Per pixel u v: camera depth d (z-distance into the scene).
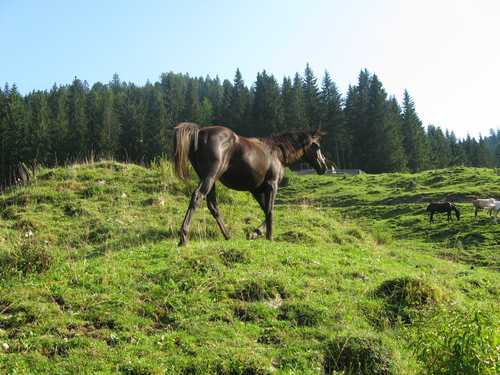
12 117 68.06
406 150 85.00
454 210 23.30
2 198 14.02
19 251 8.02
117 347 5.61
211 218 12.23
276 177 10.22
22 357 5.27
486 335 4.53
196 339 5.86
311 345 5.82
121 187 14.62
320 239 11.67
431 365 4.75
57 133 72.12
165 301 6.66
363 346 5.62
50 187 14.45
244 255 8.37
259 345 5.85
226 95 95.69
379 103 78.19
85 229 11.61
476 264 15.82
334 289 7.68
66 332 5.87
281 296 7.23
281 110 77.94
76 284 7.14
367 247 12.30
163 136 72.94
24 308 6.30
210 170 8.95
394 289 7.57
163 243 9.40
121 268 7.75
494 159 108.75
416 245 19.42
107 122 78.06
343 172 59.34
